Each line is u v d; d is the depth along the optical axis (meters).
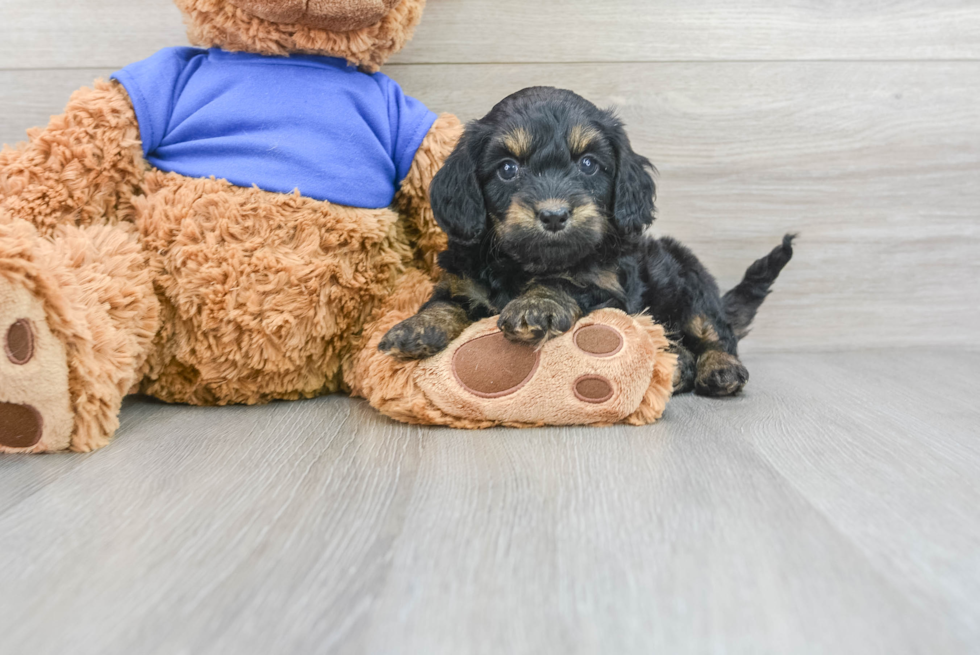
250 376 0.71
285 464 0.58
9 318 0.58
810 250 0.89
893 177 0.88
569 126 0.67
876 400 0.73
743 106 0.87
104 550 0.48
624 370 0.64
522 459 0.59
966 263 0.90
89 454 0.60
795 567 0.47
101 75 0.82
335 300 0.71
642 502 0.53
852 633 0.42
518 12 0.84
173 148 0.71
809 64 0.86
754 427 0.66
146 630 0.42
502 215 0.67
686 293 0.78
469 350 0.65
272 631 0.42
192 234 0.68
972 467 0.58
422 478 0.56
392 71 0.84
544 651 0.40
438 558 0.47
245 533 0.49
